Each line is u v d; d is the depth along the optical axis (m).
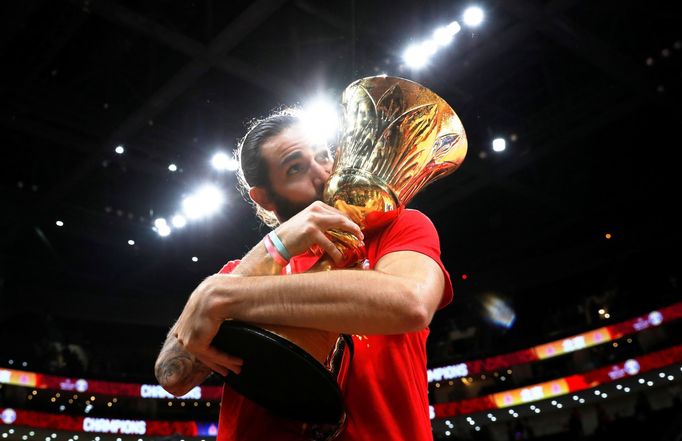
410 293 1.12
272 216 1.78
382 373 1.25
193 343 1.10
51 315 18.81
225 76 11.16
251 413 1.28
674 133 13.42
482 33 10.19
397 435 1.20
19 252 16.05
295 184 1.48
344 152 1.38
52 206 13.69
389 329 1.10
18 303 16.91
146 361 21.30
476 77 11.41
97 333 20.94
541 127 12.62
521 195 15.14
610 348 19.27
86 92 11.16
